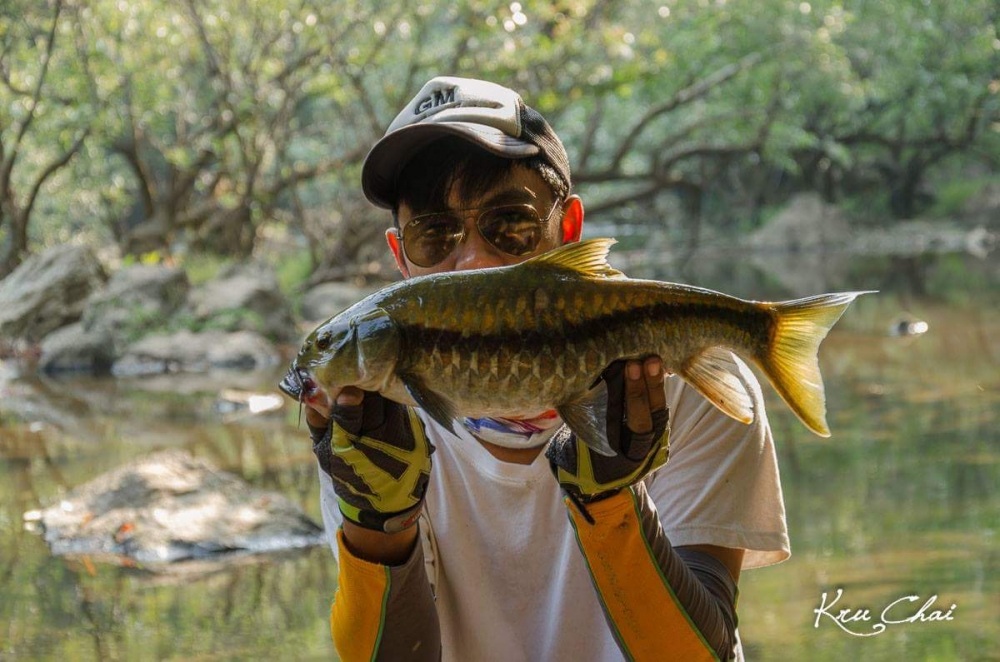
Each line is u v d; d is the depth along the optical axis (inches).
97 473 297.6
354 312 75.7
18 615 199.5
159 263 649.6
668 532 93.6
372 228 724.0
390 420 79.4
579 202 98.9
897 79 1029.2
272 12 642.8
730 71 897.5
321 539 239.3
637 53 757.3
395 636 86.7
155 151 887.7
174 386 452.1
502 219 92.6
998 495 247.4
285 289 670.5
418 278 76.6
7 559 229.9
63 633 190.9
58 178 819.4
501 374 75.4
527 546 96.4
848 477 267.4
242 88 699.4
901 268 821.2
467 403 76.3
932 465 275.0
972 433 306.0
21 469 306.3
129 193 955.3
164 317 540.1
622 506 81.2
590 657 95.8
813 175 1236.5
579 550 95.4
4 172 644.7
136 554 231.1
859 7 988.6
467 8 649.6
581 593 95.7
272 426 356.5
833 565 208.4
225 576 217.8
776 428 323.3
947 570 203.5
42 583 215.8
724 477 92.7
